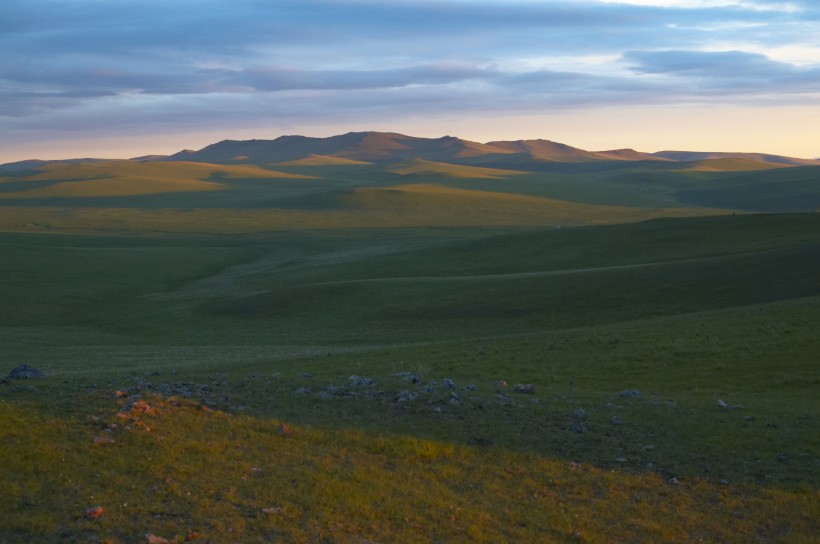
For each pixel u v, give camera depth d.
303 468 15.66
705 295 57.66
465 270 104.19
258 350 48.31
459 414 20.66
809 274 57.25
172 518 12.73
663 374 29.31
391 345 47.19
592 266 96.88
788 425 21.56
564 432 19.98
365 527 13.62
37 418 16.38
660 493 16.89
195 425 17.19
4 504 12.57
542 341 38.44
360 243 158.38
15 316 77.69
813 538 15.38
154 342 57.97
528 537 14.35
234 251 148.62
